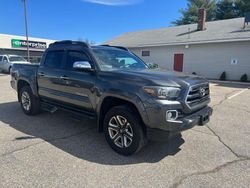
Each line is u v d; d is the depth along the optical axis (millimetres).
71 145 4105
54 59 5098
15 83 6312
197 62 19266
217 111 6922
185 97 3406
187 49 19734
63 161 3492
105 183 2943
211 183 2994
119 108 3693
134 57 5199
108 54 4559
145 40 23750
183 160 3627
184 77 3738
